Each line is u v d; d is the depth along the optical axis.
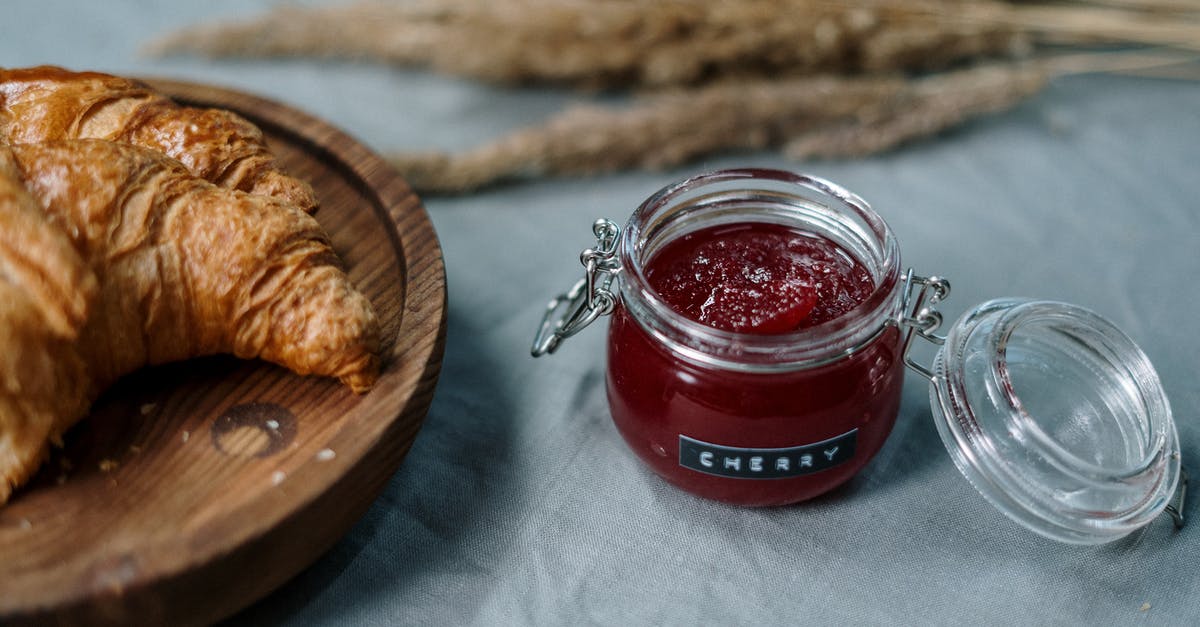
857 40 0.58
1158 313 0.49
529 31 0.59
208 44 0.60
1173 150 0.57
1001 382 0.40
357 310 0.41
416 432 0.41
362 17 0.60
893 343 0.41
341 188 0.49
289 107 0.51
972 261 0.52
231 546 0.36
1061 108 0.60
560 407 0.46
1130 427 0.41
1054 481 0.39
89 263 0.40
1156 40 0.59
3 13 0.63
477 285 0.51
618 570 0.42
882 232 0.40
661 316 0.39
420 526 0.43
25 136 0.43
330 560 0.42
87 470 0.40
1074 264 0.52
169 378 0.43
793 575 0.41
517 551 0.42
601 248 0.42
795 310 0.40
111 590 0.36
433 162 0.53
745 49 0.58
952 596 0.41
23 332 0.38
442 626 0.40
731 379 0.39
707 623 0.40
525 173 0.56
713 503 0.43
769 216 0.43
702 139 0.55
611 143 0.54
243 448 0.41
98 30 0.63
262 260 0.41
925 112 0.56
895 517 0.43
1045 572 0.41
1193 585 0.41
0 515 0.39
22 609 0.35
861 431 0.41
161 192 0.41
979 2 0.61
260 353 0.42
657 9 0.58
